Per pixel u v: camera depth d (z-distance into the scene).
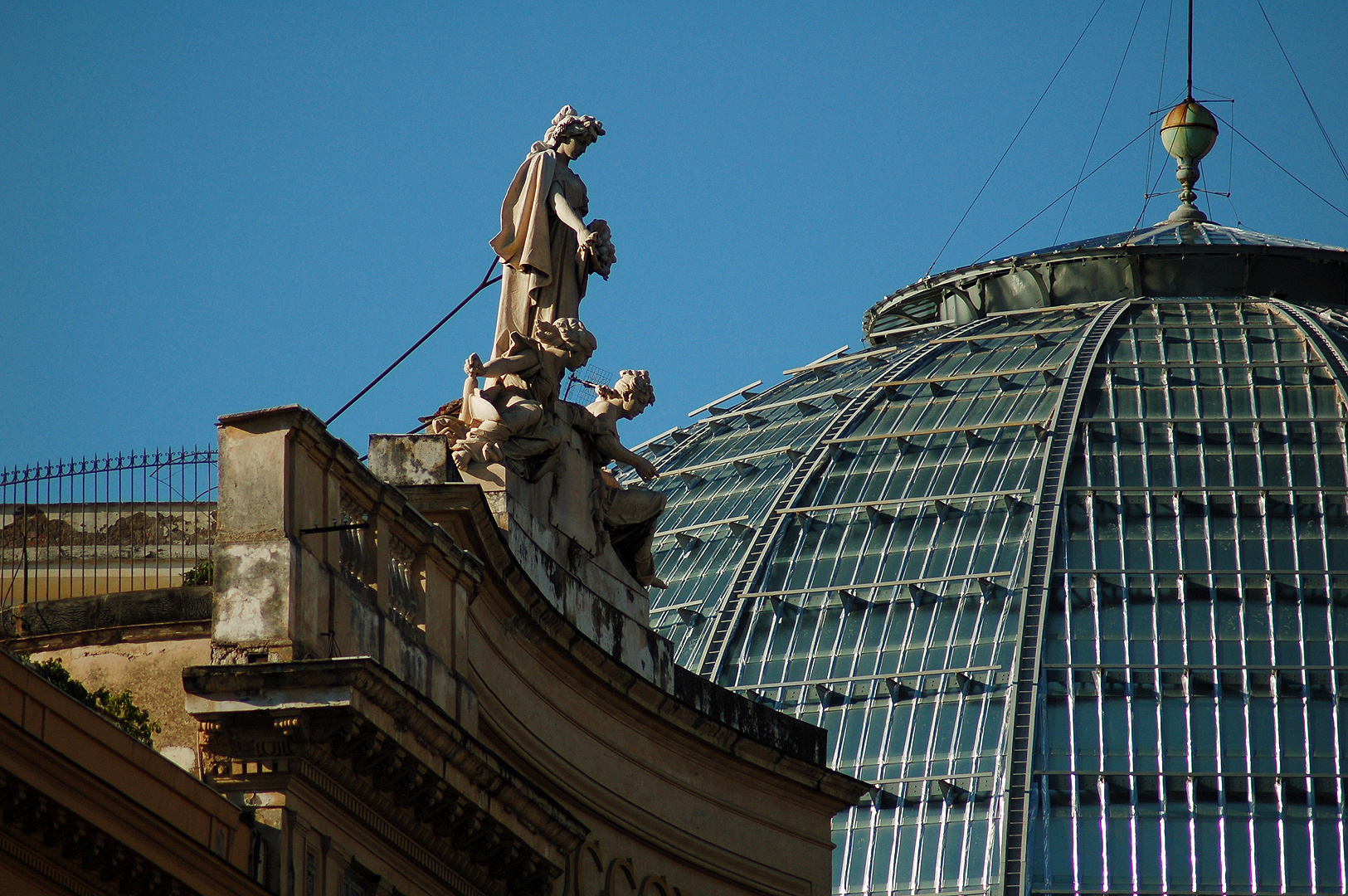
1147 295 193.62
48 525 73.38
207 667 53.44
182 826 50.50
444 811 58.34
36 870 46.31
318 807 54.66
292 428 56.50
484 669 66.56
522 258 73.69
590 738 72.75
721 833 78.44
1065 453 175.38
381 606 59.81
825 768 82.44
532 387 73.19
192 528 74.12
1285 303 189.38
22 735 45.19
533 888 63.12
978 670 164.62
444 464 68.06
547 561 72.25
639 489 79.94
